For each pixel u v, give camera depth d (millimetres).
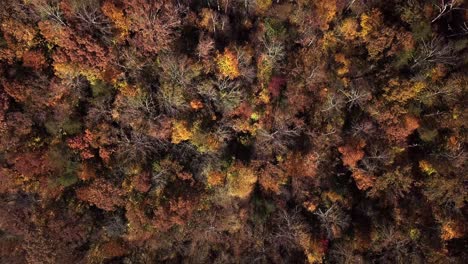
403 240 35750
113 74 35344
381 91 36250
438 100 35062
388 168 35906
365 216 37250
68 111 35594
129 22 34312
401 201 36375
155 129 36219
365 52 37156
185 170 37438
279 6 37500
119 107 36031
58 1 32844
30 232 35875
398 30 35281
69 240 36125
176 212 36188
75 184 36812
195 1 37500
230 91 36281
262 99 37531
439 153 35312
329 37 37312
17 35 33438
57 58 33875
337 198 37406
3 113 33969
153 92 36469
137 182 35969
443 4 34719
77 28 33500
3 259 37531
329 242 37594
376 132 36500
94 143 35906
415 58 35094
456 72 34594
